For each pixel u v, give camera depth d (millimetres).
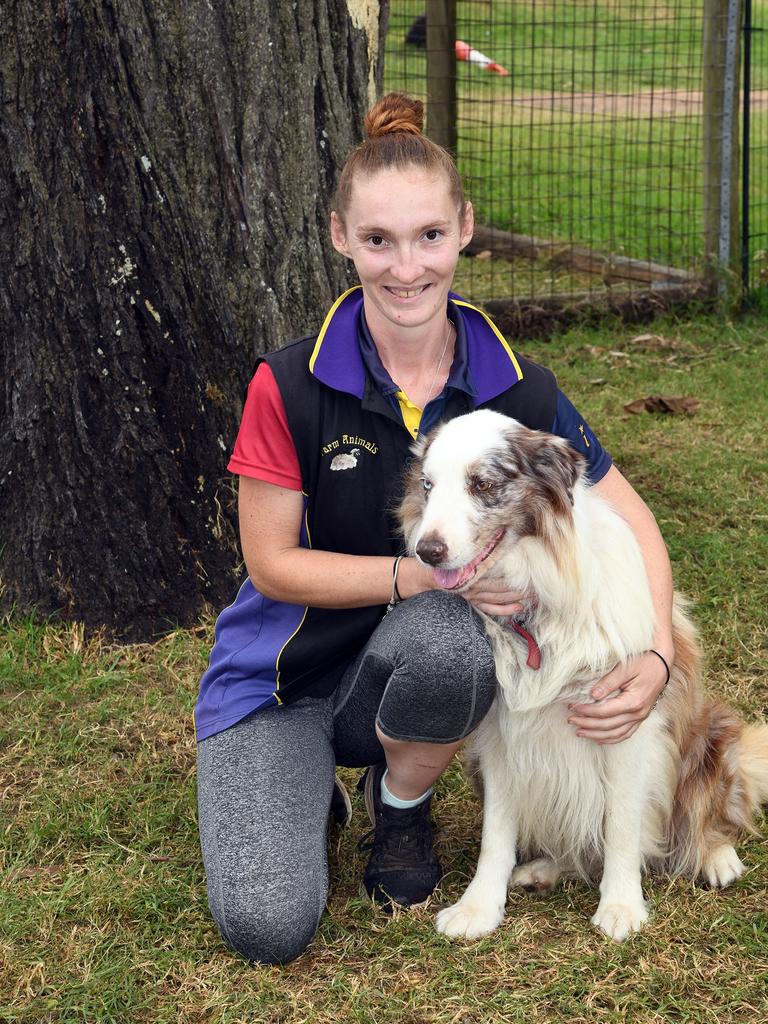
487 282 8352
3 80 3994
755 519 5059
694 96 13250
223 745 2943
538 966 2703
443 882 3072
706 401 6465
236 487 4359
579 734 2768
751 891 2977
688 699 3025
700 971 2650
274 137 4176
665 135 11727
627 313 7828
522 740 2877
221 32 4059
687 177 10000
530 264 8727
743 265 7840
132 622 4324
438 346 2908
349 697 2980
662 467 5594
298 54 4152
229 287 4258
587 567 2699
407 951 2766
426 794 2961
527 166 10695
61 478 4258
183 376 4238
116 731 3807
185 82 4055
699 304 7824
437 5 8500
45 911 2939
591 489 2994
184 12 4000
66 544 4301
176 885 3047
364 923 2869
